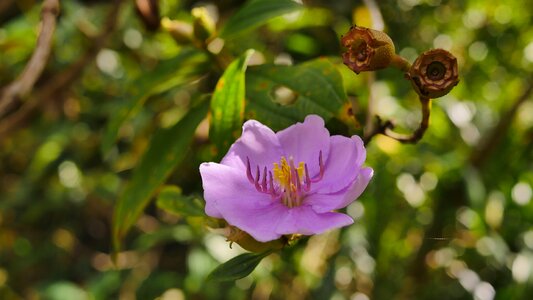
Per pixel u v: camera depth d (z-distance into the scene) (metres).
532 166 0.60
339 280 0.61
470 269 0.62
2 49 0.60
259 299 0.63
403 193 0.59
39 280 0.76
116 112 0.43
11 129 0.52
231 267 0.30
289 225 0.29
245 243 0.30
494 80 0.69
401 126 0.57
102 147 0.41
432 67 0.29
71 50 0.62
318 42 0.61
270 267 0.60
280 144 0.31
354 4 0.60
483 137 0.60
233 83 0.34
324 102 0.35
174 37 0.41
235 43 0.55
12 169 0.76
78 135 0.67
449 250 0.62
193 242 0.60
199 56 0.41
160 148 0.38
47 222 0.77
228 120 0.34
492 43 0.71
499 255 0.58
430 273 0.63
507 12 0.72
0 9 0.58
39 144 0.69
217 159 0.34
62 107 0.64
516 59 0.70
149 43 0.62
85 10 0.62
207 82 0.45
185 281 0.61
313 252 0.60
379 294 0.62
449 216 0.61
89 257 0.76
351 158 0.30
